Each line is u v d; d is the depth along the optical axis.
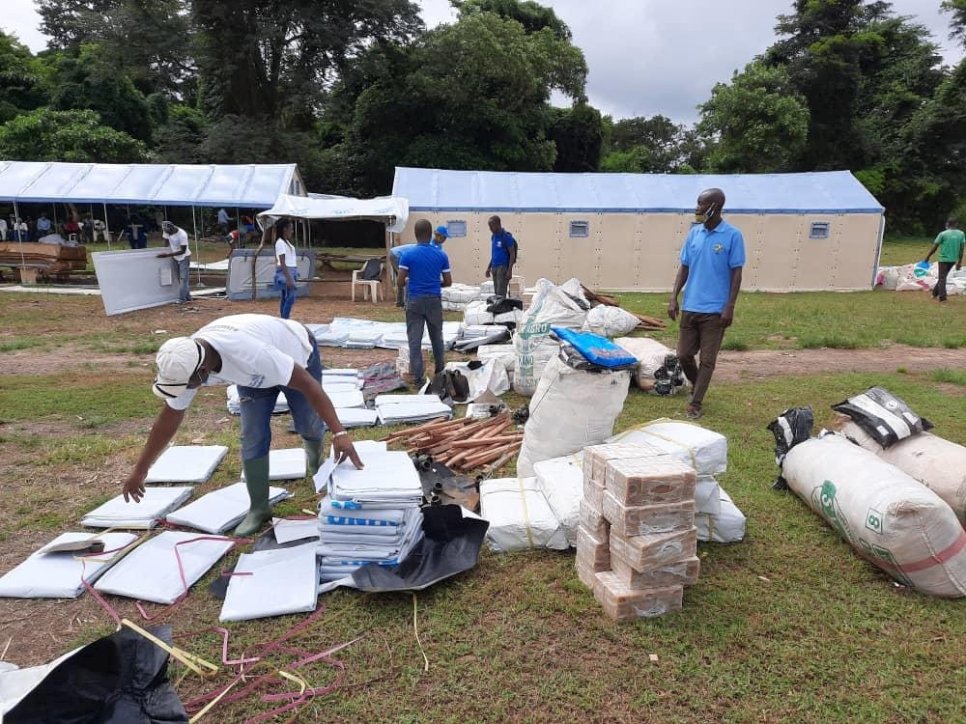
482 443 5.18
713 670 2.75
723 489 4.50
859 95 43.81
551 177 17.75
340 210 14.25
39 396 6.80
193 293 15.38
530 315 6.75
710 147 41.19
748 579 3.44
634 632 2.98
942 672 2.76
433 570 3.36
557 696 2.61
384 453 3.74
